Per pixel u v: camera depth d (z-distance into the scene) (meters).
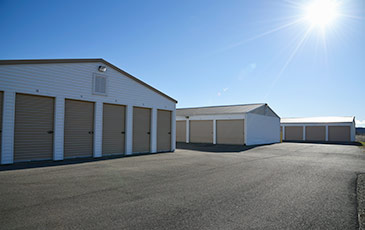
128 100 13.45
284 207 4.64
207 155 13.41
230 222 3.85
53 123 10.30
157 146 15.26
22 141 9.38
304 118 39.16
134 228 3.55
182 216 4.07
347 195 5.54
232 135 22.55
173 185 6.20
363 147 20.69
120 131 13.18
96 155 11.84
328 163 10.72
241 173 8.00
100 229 3.49
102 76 12.13
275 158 12.41
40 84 9.79
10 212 4.07
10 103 8.95
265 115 26.12
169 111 16.34
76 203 4.61
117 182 6.40
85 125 11.57
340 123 32.06
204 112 25.45
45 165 8.92
